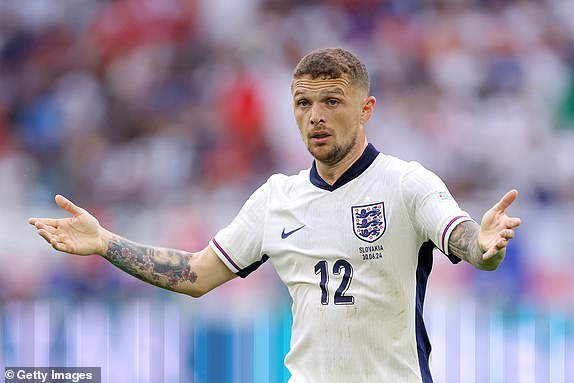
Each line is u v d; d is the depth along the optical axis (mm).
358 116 15398
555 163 48469
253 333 29875
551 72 53094
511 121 49906
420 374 15242
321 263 15344
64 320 30344
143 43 56750
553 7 55031
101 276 33156
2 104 55281
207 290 16750
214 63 54875
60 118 53656
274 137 49750
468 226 14297
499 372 29375
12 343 30141
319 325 15250
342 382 15133
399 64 52938
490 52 53500
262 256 16469
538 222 36156
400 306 15086
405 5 55750
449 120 50156
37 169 50688
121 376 29984
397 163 15383
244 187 47281
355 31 55344
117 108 53719
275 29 55844
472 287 32656
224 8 57219
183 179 48562
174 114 53000
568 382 29062
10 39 57906
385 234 15047
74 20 58406
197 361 29875
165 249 16672
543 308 29719
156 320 30109
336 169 15516
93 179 49844
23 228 36375
